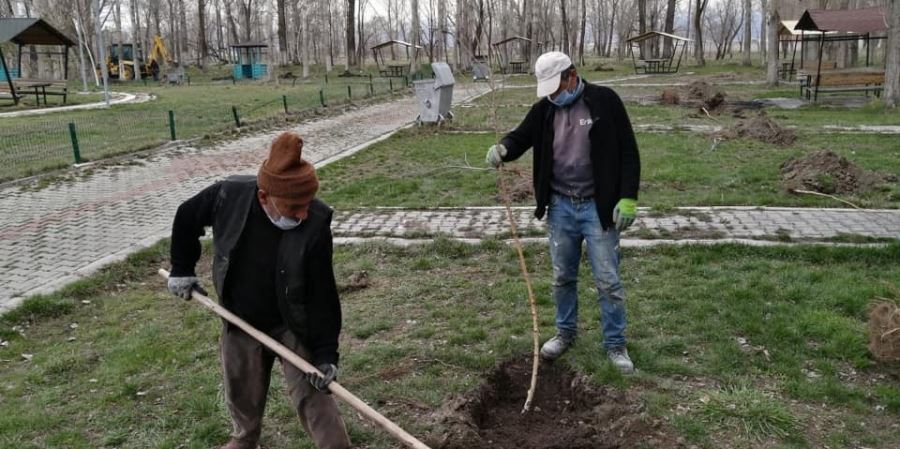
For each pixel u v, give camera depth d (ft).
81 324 20.08
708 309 18.47
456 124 61.62
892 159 39.93
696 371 15.26
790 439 12.75
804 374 15.07
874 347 15.40
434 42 162.81
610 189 14.26
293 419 13.93
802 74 85.92
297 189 9.48
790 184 32.27
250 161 47.21
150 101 100.78
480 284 21.47
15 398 15.52
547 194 15.06
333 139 55.93
